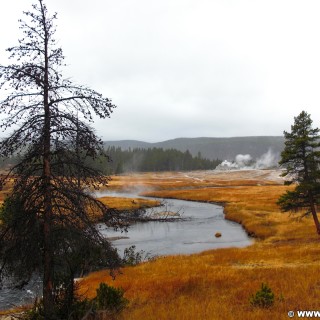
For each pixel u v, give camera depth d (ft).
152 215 191.83
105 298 46.73
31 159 30.63
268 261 80.43
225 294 52.47
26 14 30.42
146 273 77.00
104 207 33.55
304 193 114.52
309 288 49.06
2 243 30.78
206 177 558.56
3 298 66.59
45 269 31.73
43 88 30.42
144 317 42.70
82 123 30.99
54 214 31.48
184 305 46.93
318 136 107.86
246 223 167.43
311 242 107.34
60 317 34.45
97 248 32.30
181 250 123.95
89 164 33.76
